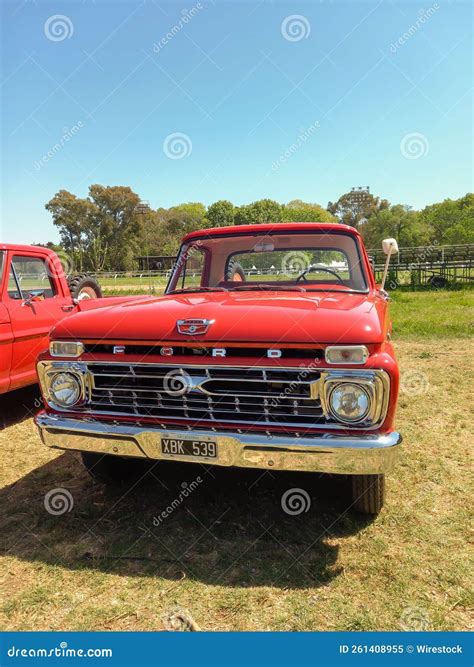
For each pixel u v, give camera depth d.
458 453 3.68
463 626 2.01
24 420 4.80
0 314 4.45
